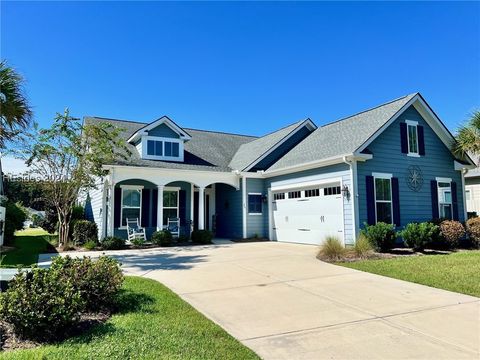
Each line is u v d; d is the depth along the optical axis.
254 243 16.45
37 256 11.97
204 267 9.66
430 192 15.12
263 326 4.98
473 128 14.63
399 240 13.51
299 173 16.09
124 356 3.78
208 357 3.82
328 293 6.77
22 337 4.38
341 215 13.66
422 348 4.16
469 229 13.43
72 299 4.61
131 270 9.27
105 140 14.96
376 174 13.75
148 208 17.41
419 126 15.28
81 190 15.38
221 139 23.70
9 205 16.33
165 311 5.50
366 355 3.98
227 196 19.78
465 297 6.39
